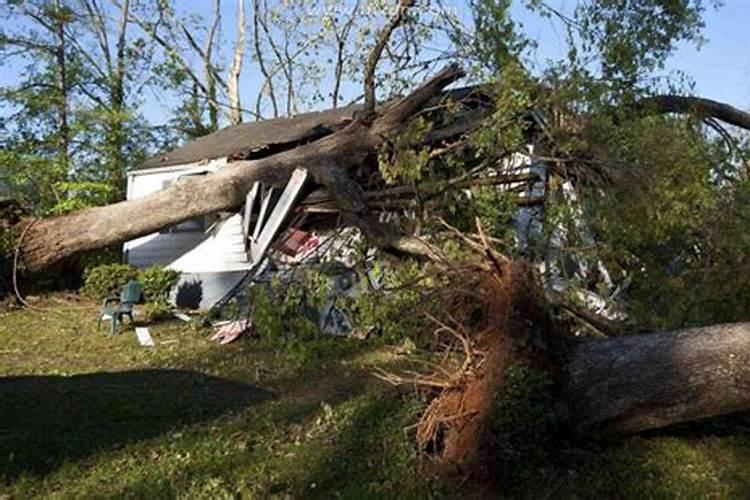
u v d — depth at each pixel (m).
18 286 14.49
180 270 15.63
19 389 7.81
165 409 7.03
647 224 7.56
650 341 5.57
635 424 5.51
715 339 5.36
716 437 5.93
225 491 4.87
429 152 8.89
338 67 20.69
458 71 10.04
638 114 8.77
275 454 5.65
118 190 21.03
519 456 5.06
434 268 6.44
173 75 25.22
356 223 9.13
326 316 9.66
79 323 12.67
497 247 7.56
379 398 6.60
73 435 6.17
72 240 13.45
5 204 14.47
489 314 5.39
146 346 10.70
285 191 10.63
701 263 7.46
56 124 21.52
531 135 8.91
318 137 13.40
